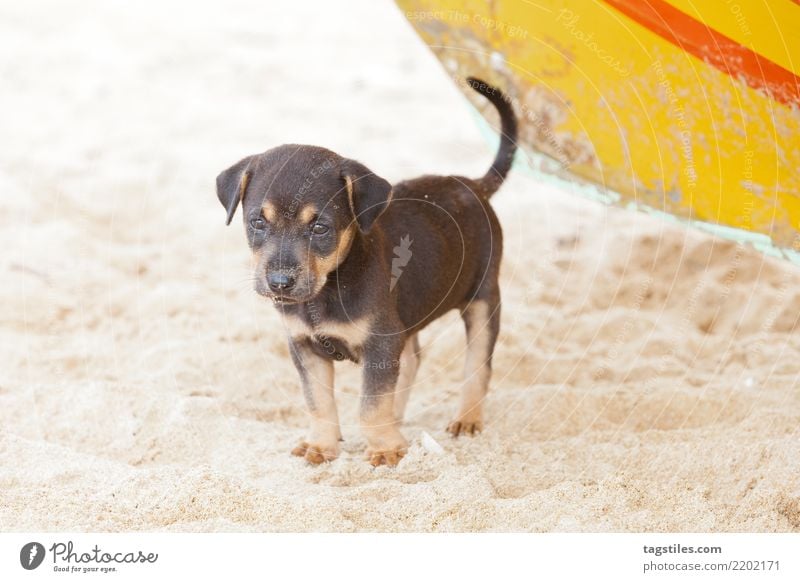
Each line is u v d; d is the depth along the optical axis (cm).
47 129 1293
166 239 972
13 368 705
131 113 1378
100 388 642
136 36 1791
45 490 507
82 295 835
